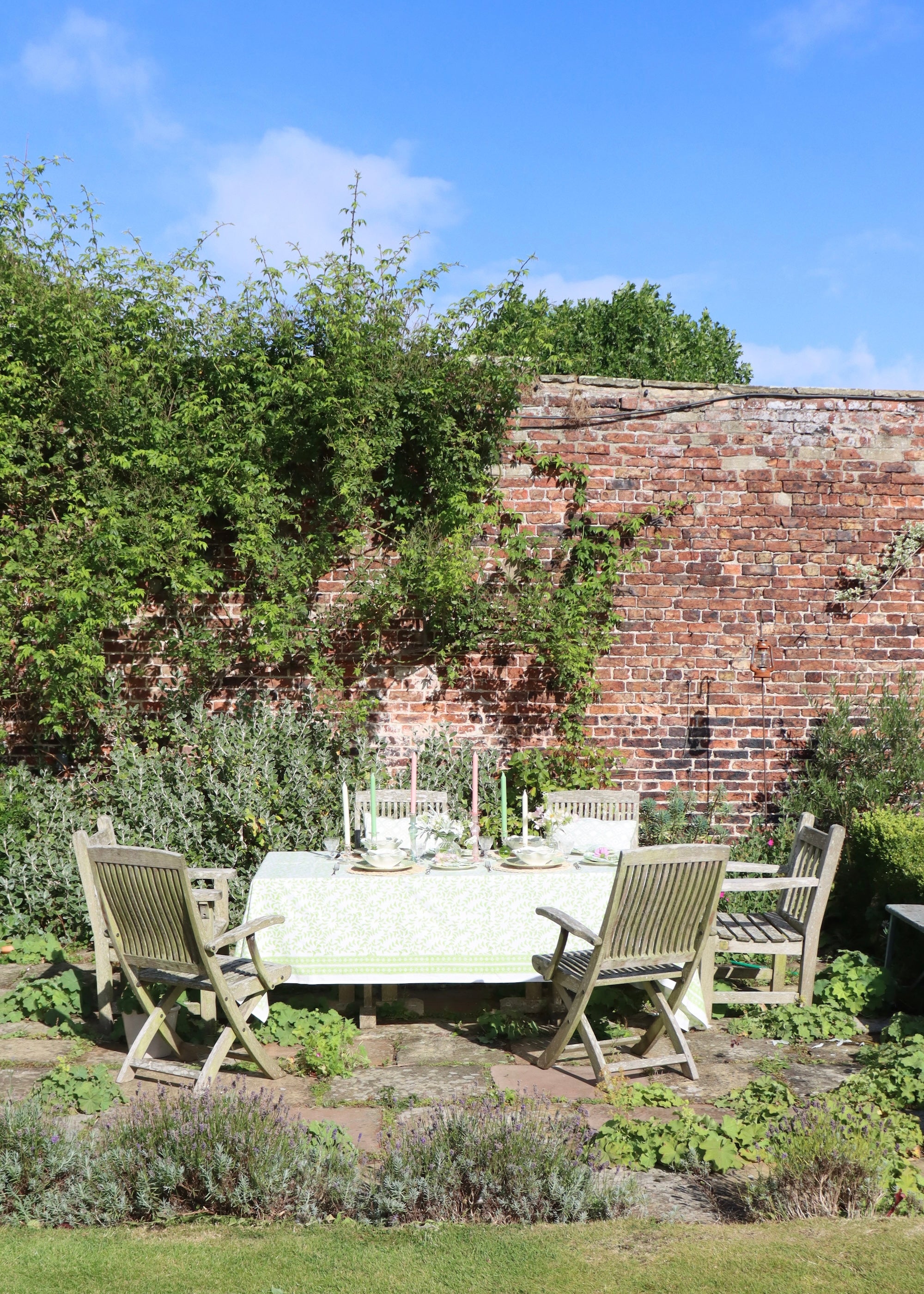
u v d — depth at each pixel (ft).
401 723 26.16
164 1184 11.03
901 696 26.02
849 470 26.73
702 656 26.45
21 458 24.12
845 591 26.63
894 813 23.66
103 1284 9.26
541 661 26.13
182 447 24.39
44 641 23.88
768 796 26.50
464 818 23.17
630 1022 17.80
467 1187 11.23
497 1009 18.49
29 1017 17.97
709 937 17.33
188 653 25.08
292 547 25.08
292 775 23.89
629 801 22.21
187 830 23.22
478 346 25.14
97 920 17.10
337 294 24.40
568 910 17.12
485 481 25.96
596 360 59.00
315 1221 10.75
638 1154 12.44
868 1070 14.96
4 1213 10.93
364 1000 17.62
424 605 25.63
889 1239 10.01
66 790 24.07
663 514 26.35
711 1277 9.30
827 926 24.07
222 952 17.81
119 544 23.57
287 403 24.75
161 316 24.29
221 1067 15.67
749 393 26.50
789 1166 11.16
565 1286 9.18
